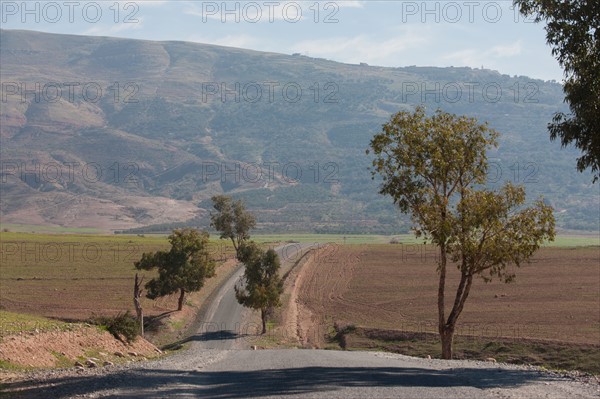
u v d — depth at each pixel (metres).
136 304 69.25
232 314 119.88
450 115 61.16
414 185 61.34
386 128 61.66
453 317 62.53
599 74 42.62
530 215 59.16
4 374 34.12
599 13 41.97
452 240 59.97
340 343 97.38
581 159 44.69
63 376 32.44
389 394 26.08
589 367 77.94
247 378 31.69
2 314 58.00
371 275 164.50
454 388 27.67
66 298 125.81
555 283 143.12
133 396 25.67
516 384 29.28
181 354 51.59
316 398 25.19
